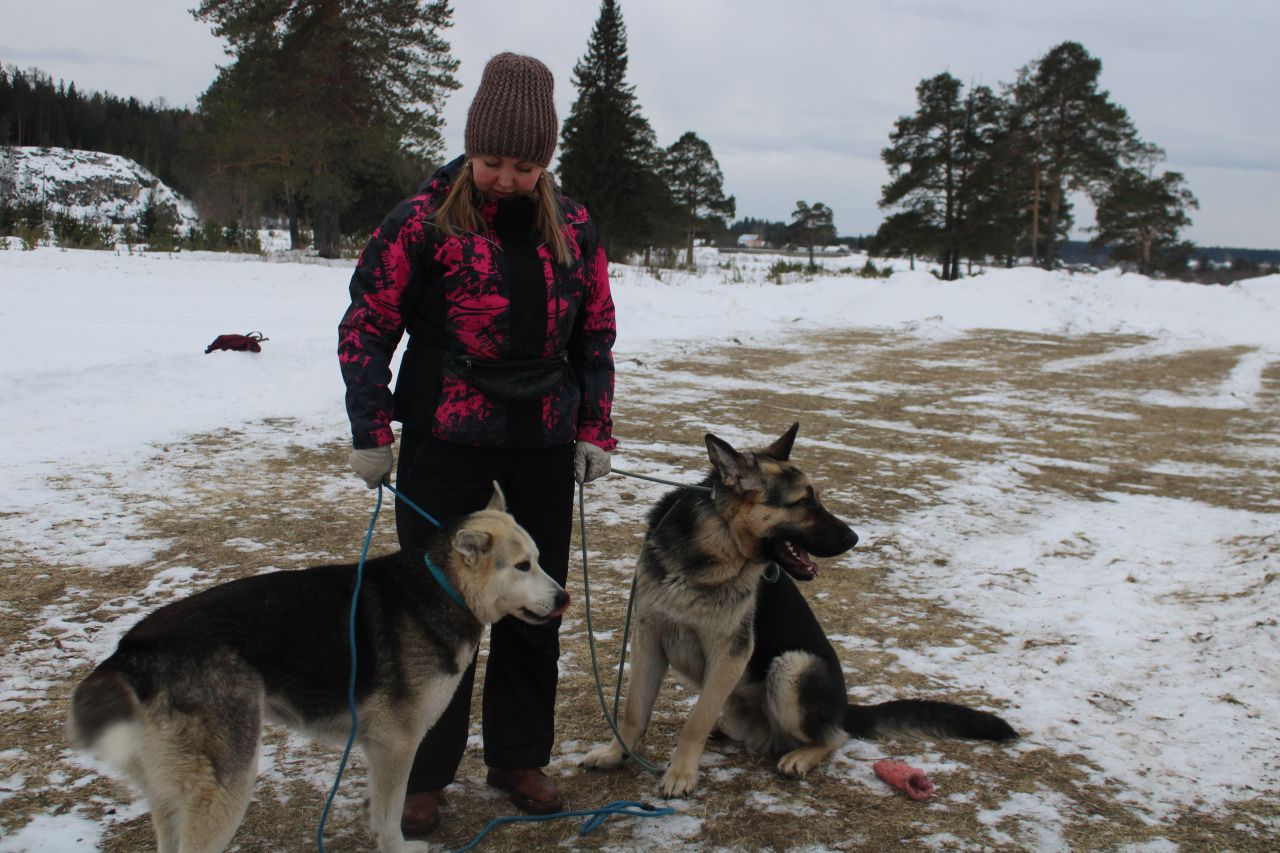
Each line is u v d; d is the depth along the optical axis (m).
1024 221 53.19
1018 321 27.48
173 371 10.63
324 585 2.74
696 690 4.44
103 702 2.33
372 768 2.80
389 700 2.73
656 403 12.05
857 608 5.49
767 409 12.13
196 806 2.39
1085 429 12.16
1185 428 12.64
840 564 6.30
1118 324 27.62
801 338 21.59
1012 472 9.39
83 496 6.62
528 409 3.03
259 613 2.56
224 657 2.46
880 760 3.67
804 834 3.16
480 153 2.80
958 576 6.18
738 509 3.43
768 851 3.05
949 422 12.10
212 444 8.38
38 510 6.24
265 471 7.68
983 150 45.84
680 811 3.31
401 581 2.85
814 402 12.96
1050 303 28.91
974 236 46.16
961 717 3.74
